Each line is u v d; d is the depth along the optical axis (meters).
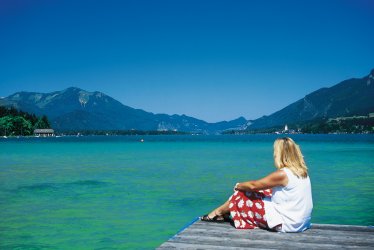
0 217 15.36
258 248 7.46
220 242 7.84
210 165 40.03
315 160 46.44
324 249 7.46
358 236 8.36
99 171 34.31
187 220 14.73
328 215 15.07
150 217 15.25
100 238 12.29
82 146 105.69
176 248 7.43
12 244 11.65
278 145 8.33
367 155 56.34
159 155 60.47
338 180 26.42
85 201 18.88
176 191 21.86
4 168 38.00
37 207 17.34
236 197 8.95
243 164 41.16
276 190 8.42
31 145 114.94
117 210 16.61
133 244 11.65
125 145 113.25
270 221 8.49
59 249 11.13
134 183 25.64
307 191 8.39
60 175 31.03
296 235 8.39
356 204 17.38
